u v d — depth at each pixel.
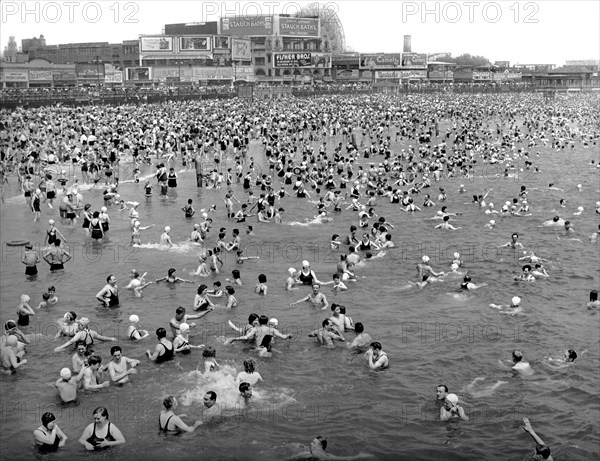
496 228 30.61
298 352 16.28
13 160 45.62
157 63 128.50
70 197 31.67
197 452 11.80
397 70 167.75
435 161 50.34
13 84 97.56
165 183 37.34
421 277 22.05
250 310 19.25
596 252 26.38
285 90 131.62
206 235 28.14
